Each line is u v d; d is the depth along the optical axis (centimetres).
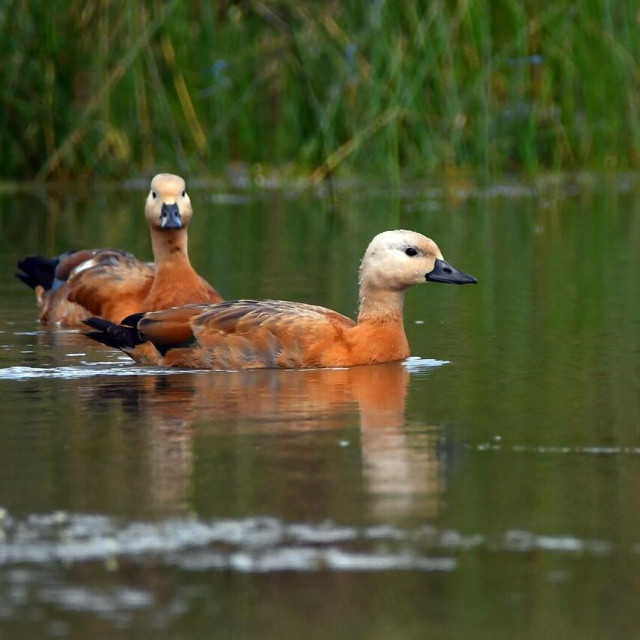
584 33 2969
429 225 2512
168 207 1627
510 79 2975
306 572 782
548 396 1204
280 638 707
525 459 991
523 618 729
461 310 1698
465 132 2972
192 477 943
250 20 2964
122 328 1405
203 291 1658
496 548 815
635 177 3103
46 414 1138
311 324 1361
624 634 712
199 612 731
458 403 1177
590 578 777
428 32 2867
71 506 880
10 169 3050
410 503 890
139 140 2994
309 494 907
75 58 2930
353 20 2908
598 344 1454
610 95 3022
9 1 2867
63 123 2988
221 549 809
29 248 2250
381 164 2947
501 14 2931
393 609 738
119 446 1025
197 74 2953
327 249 2225
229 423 1102
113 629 711
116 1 2898
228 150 3097
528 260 2109
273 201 2884
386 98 2922
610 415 1127
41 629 710
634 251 2195
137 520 855
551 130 3041
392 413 1138
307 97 2977
